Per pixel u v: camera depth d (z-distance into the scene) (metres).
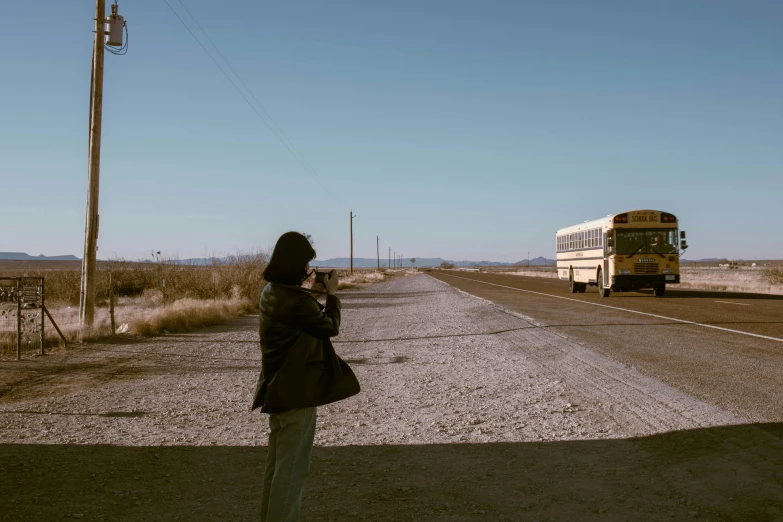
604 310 21.34
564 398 8.29
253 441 6.79
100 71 17.22
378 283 63.59
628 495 4.79
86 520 4.54
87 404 8.79
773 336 13.58
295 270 3.91
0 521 4.52
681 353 11.48
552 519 4.39
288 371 3.77
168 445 6.62
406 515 4.54
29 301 13.94
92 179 17.17
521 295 32.78
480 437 6.63
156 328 18.09
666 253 27.52
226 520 4.53
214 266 30.42
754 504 4.46
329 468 5.70
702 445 5.89
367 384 10.01
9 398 9.25
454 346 14.19
